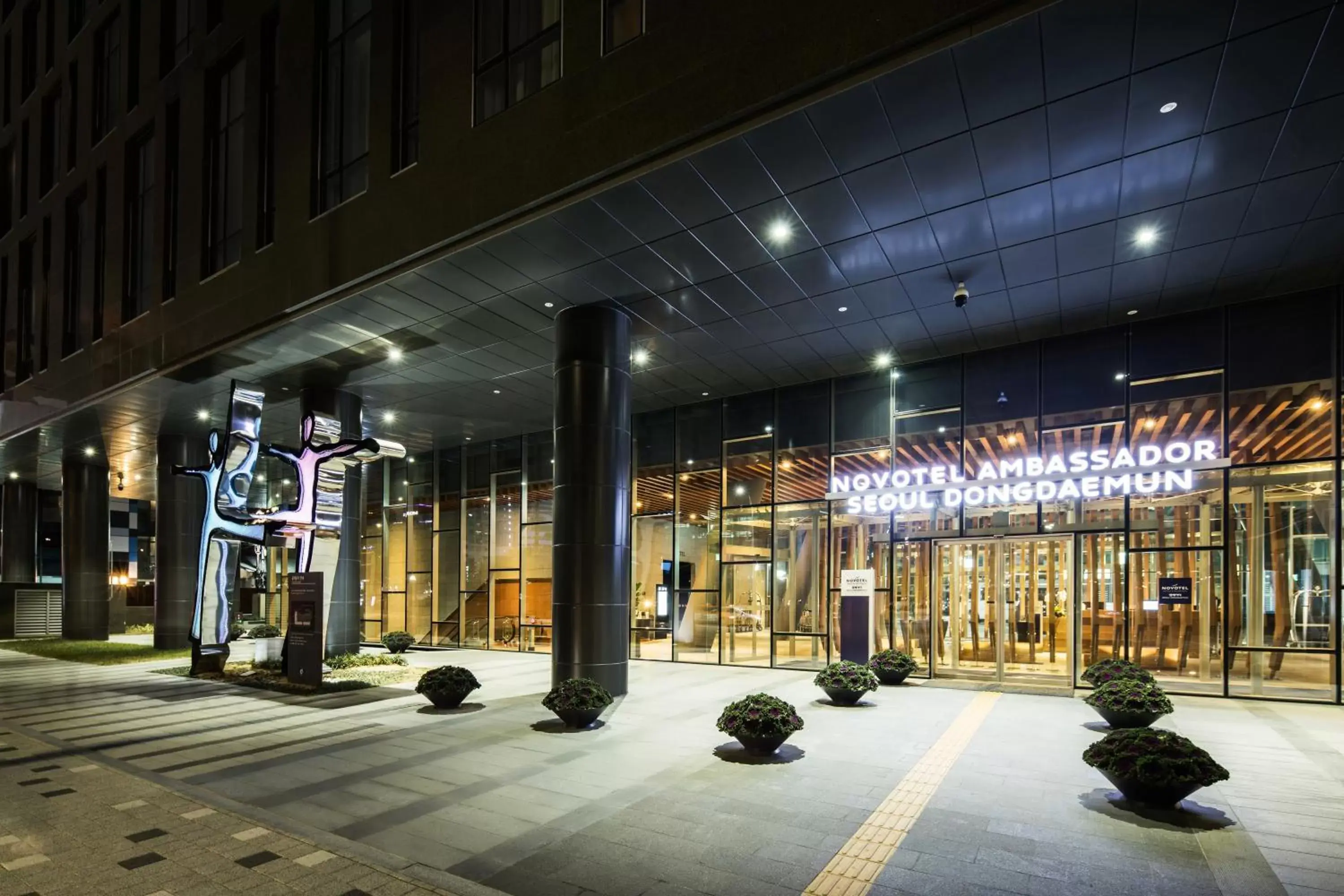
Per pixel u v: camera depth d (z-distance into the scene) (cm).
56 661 2325
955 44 796
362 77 1549
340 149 1568
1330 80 823
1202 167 994
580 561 1446
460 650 2669
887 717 1235
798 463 1970
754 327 1572
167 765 954
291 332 1617
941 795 797
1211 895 555
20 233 2867
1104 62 810
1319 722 1196
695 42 993
